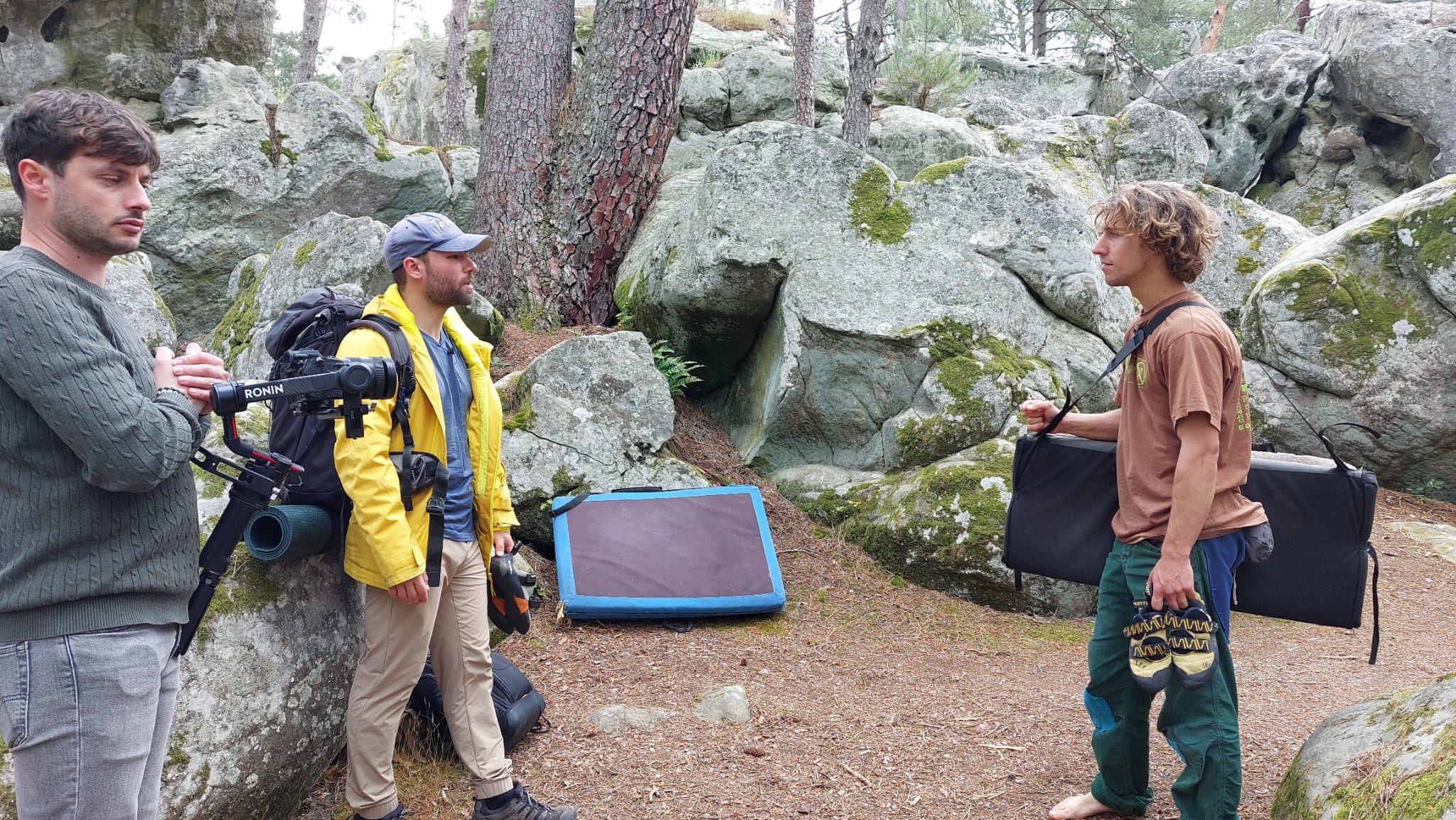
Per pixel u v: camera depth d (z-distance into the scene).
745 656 4.72
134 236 1.89
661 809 3.25
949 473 5.91
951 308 6.36
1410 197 7.60
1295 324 7.60
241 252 7.99
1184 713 2.78
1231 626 5.52
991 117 12.18
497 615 3.30
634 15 8.12
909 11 18.41
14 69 8.15
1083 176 9.87
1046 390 6.25
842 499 6.33
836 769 3.56
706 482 5.99
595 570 5.17
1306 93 13.08
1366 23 12.60
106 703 1.84
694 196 7.29
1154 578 2.67
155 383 1.99
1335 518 2.84
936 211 6.58
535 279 8.24
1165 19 19.55
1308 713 4.11
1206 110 13.30
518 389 6.17
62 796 1.82
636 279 7.76
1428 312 7.34
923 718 4.04
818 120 10.97
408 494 2.70
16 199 6.84
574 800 3.30
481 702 3.01
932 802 3.31
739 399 7.38
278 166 8.05
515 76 8.38
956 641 5.08
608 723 3.87
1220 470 2.72
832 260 6.50
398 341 2.74
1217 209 8.66
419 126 14.06
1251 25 19.62
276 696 2.88
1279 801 2.94
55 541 1.79
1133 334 2.84
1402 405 7.38
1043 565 3.29
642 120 8.20
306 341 2.79
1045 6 20.12
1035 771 3.54
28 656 1.79
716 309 6.93
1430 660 4.90
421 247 2.86
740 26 14.49
